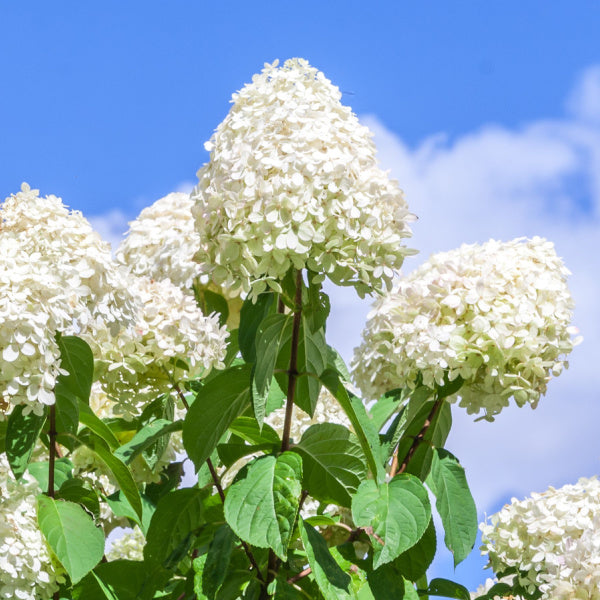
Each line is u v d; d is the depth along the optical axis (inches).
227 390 116.0
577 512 151.3
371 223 105.3
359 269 106.5
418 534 114.0
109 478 167.2
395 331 135.9
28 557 116.1
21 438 114.1
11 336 101.2
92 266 120.5
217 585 114.0
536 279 133.9
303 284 114.7
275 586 119.1
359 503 117.2
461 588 141.8
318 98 113.4
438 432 146.3
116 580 135.7
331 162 103.8
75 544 120.2
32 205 125.9
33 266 109.5
